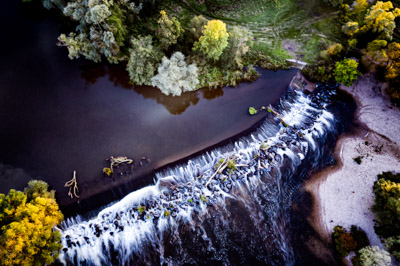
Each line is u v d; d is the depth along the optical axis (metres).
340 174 54.16
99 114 60.06
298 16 74.69
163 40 58.56
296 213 50.25
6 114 59.47
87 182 52.38
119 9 58.25
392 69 60.22
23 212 40.22
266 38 70.56
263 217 49.69
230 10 74.38
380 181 48.69
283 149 56.38
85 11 57.00
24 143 56.19
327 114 61.31
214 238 47.50
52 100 61.66
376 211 48.25
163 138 57.38
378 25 62.31
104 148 55.94
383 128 59.34
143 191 51.94
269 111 60.81
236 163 54.00
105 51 59.62
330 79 64.50
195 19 60.25
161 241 47.19
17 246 36.44
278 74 65.75
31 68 65.69
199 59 63.56
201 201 50.28
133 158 54.84
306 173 54.38
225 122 59.66
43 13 74.44
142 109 61.03
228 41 62.59
